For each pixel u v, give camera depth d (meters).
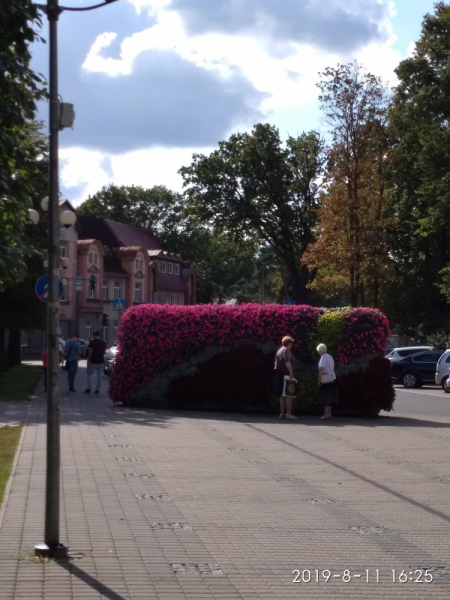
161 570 6.61
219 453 13.79
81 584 6.16
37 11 9.05
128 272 85.00
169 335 22.31
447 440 16.36
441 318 55.84
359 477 11.55
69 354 27.61
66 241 72.81
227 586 6.22
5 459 12.27
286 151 61.69
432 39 44.56
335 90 44.00
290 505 9.47
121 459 12.77
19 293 35.91
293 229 62.16
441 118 43.50
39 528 7.95
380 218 45.59
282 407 20.73
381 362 21.69
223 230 62.75
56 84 7.21
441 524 8.55
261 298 112.31
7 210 9.16
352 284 45.38
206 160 62.19
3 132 8.81
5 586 6.08
